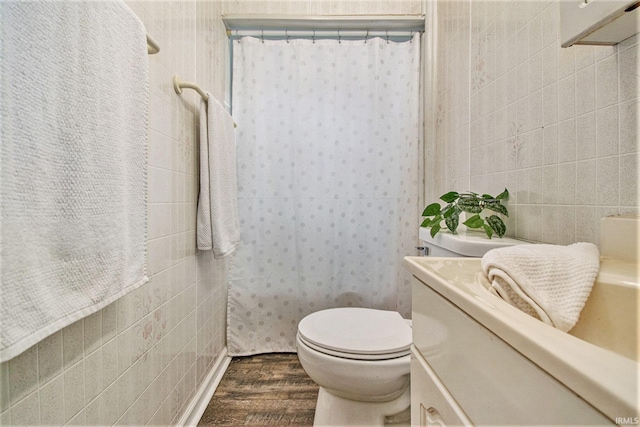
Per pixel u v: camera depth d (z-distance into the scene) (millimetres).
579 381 209
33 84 390
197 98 1151
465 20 1159
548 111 732
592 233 611
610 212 575
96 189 495
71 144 449
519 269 422
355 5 1588
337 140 1582
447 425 393
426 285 484
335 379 873
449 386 394
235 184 1375
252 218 1567
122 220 565
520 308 403
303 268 1587
